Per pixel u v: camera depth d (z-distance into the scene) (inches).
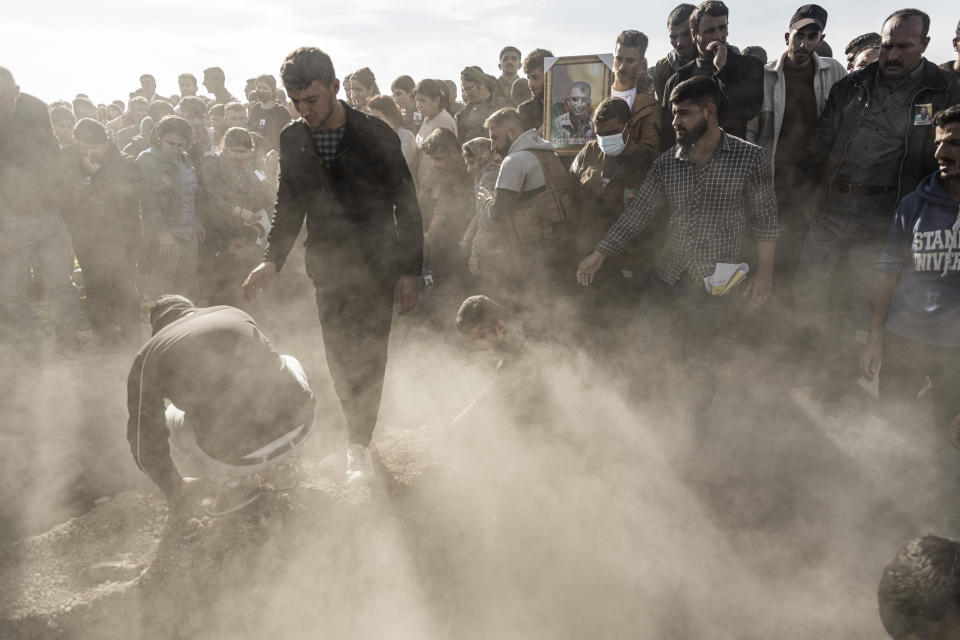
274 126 273.3
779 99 151.9
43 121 173.2
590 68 159.9
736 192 121.6
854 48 176.6
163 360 88.2
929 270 105.3
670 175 125.9
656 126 150.0
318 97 96.9
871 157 141.1
